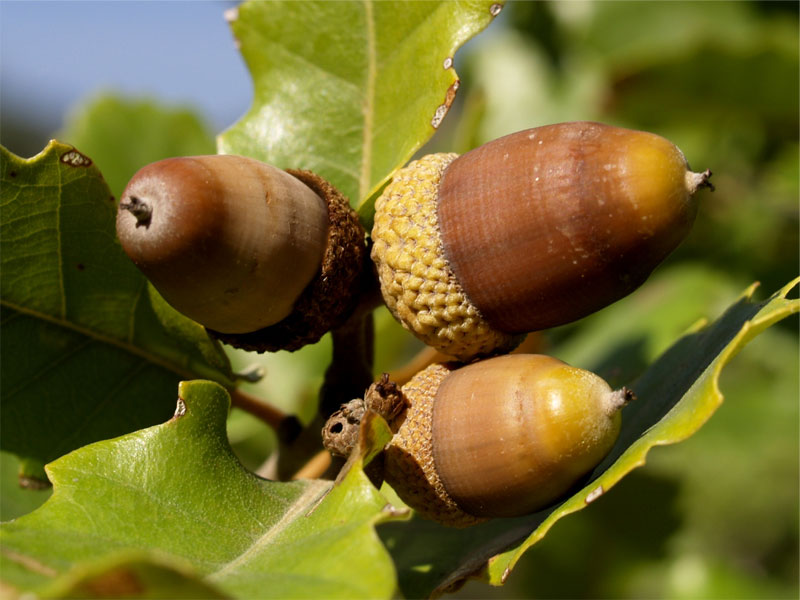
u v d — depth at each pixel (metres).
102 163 0.17
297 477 0.11
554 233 0.10
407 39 0.12
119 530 0.09
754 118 0.17
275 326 0.10
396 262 0.10
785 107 0.16
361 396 0.11
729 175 0.17
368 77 0.13
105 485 0.10
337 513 0.09
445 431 0.10
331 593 0.08
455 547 0.11
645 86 0.16
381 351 0.17
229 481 0.10
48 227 0.11
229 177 0.10
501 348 0.11
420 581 0.11
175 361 0.12
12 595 0.08
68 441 0.12
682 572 0.17
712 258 0.17
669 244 0.10
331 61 0.13
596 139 0.10
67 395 0.12
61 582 0.07
